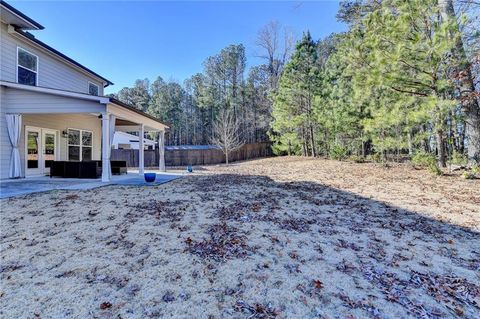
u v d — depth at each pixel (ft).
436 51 22.53
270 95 76.89
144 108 139.44
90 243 10.76
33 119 32.30
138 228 12.61
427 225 13.85
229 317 6.43
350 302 7.07
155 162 72.02
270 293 7.45
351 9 43.24
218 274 8.43
